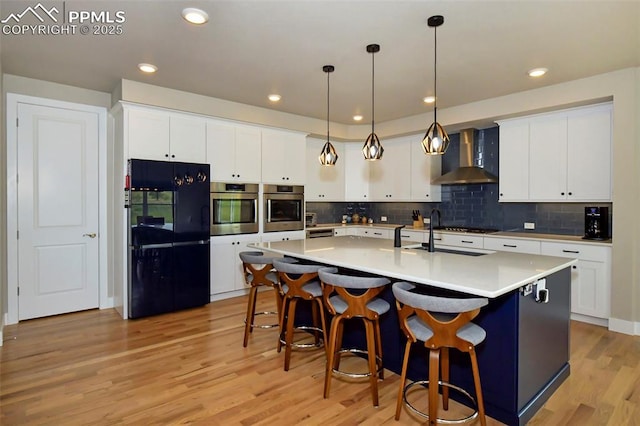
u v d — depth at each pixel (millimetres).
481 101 4414
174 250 4016
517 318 2025
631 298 3393
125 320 3783
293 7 2344
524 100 4043
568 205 4301
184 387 2457
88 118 4062
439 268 2238
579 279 3715
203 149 4312
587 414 2158
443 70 3439
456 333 1882
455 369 2328
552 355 2420
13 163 3625
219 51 3037
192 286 4168
